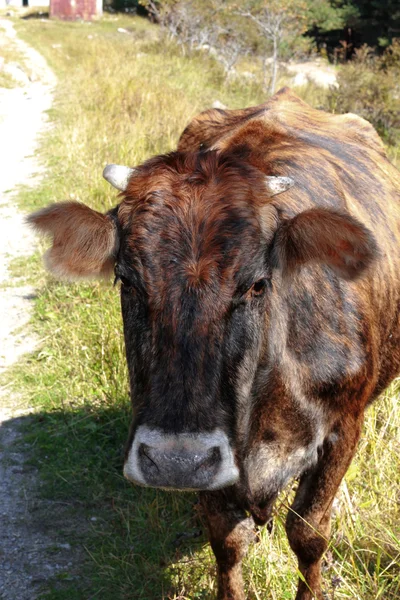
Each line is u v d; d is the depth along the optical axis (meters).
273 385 1.38
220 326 1.18
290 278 1.35
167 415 1.13
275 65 8.92
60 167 5.16
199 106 6.68
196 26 10.94
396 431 2.00
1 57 10.55
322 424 1.47
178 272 1.18
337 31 15.66
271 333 1.33
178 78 8.80
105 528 1.92
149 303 1.19
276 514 1.74
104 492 2.04
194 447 1.11
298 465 1.48
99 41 12.77
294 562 1.67
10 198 4.62
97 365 2.58
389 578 1.63
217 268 1.19
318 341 1.43
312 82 9.77
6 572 1.78
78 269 1.42
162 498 1.95
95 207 3.81
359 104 6.85
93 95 7.11
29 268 3.55
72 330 2.80
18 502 2.02
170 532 1.85
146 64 9.52
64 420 2.36
